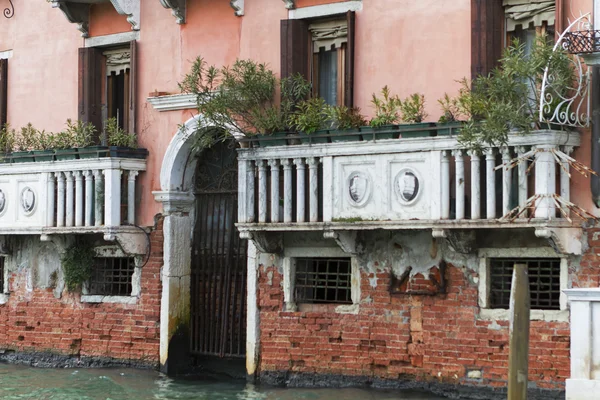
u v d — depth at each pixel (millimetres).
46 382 17000
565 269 13523
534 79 13227
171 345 17312
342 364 15406
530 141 13031
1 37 19797
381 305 15086
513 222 13164
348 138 14688
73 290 18516
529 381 13766
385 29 15188
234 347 17016
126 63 18422
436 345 14578
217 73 16547
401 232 14922
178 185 17375
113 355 17984
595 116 13273
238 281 17078
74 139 17922
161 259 17422
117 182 17234
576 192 13430
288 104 15492
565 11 13516
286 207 15172
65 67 18891
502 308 14203
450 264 14508
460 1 14508
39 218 18062
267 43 16359
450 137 13711
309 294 16016
